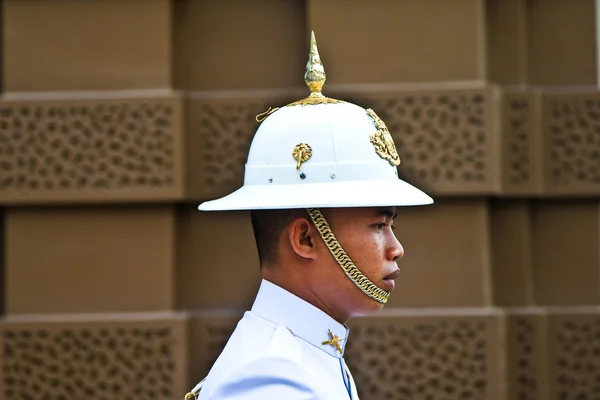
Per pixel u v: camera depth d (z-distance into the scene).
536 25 14.95
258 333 6.38
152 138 14.18
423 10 14.17
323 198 6.16
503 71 14.84
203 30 14.89
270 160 6.39
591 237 14.84
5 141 14.36
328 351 6.48
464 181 13.97
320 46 14.20
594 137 14.59
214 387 6.10
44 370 14.30
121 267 14.32
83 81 14.45
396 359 14.06
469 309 14.10
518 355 14.54
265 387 5.90
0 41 14.86
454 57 14.10
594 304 14.80
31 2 14.54
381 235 6.46
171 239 14.30
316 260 6.40
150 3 14.41
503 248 14.75
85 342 14.25
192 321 14.36
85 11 14.49
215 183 14.42
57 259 14.40
